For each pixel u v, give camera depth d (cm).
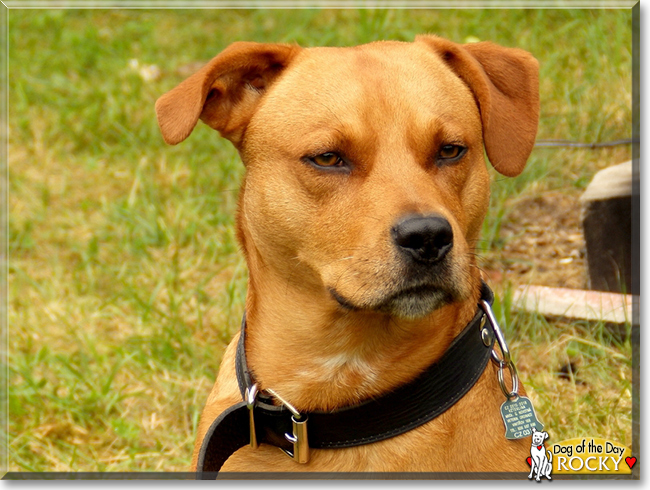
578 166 993
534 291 788
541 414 654
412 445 464
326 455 477
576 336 739
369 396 471
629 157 991
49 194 1097
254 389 486
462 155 492
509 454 475
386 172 459
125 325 848
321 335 476
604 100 1067
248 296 520
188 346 788
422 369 466
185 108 493
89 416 716
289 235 479
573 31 1245
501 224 924
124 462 664
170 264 928
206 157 1111
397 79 484
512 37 1255
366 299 441
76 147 1205
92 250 957
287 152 480
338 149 466
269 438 486
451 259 438
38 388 747
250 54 507
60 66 1380
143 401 740
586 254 796
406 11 1356
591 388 691
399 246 432
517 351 742
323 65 495
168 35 1477
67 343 824
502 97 531
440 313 468
